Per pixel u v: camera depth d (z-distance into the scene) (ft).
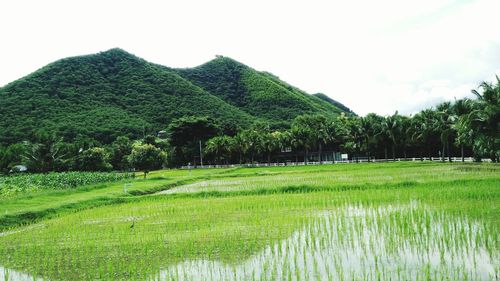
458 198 81.71
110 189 150.20
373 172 170.81
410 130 304.71
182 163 420.77
